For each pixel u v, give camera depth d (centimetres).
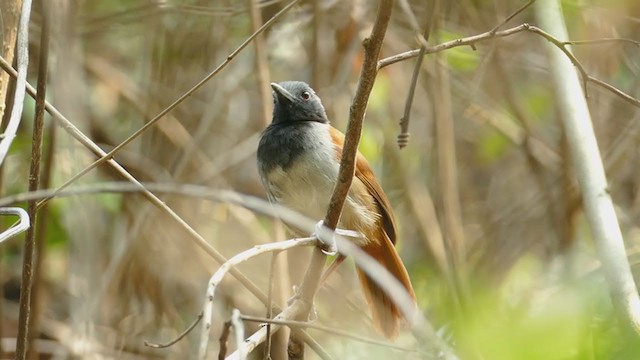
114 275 1178
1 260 1127
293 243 646
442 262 1145
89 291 1126
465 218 1402
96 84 1323
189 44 1284
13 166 1151
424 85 1294
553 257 1170
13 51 738
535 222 1320
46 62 663
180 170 1202
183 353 1184
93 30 1246
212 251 727
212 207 1267
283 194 934
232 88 1278
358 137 671
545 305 423
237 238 1260
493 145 1370
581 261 1159
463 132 1379
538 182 1330
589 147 810
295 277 1209
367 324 1148
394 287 709
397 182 1346
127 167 1259
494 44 1143
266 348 603
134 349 1189
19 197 650
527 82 1371
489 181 1442
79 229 1148
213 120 1284
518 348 378
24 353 690
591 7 1070
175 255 1227
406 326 902
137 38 1348
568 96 849
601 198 767
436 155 1211
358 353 1038
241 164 1359
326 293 1220
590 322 398
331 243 705
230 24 1284
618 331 414
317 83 1206
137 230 1155
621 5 1092
